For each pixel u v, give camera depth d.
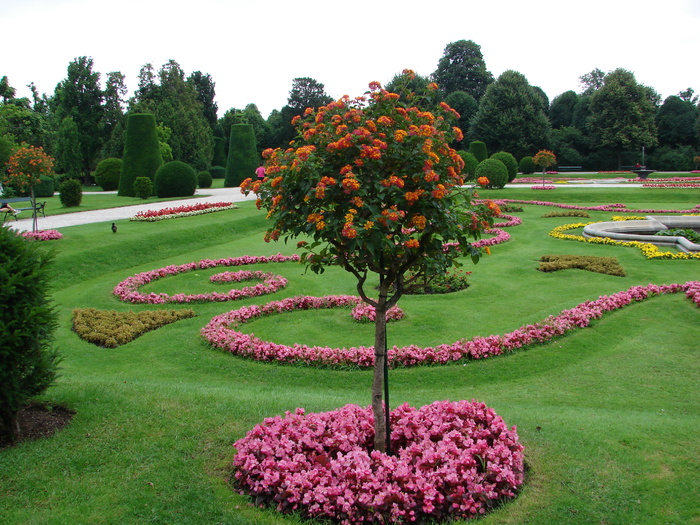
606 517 3.48
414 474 3.66
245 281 12.51
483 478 3.74
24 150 15.76
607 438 4.58
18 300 4.43
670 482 3.83
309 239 18.70
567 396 6.32
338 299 10.06
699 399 6.19
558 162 56.19
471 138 52.69
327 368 7.25
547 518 3.49
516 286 11.57
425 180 3.52
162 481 3.89
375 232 3.49
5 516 3.46
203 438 4.54
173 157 48.22
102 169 37.94
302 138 4.02
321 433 4.26
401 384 6.77
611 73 53.88
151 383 6.33
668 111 58.00
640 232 18.28
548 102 65.94
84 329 8.80
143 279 12.49
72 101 48.59
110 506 3.60
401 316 9.28
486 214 3.96
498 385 6.74
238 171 40.09
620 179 42.22
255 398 5.63
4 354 4.23
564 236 17.44
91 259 14.13
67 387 5.56
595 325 8.74
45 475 3.93
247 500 3.72
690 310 9.34
